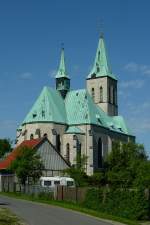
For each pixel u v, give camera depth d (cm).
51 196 6638
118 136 14650
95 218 4259
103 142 13700
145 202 4788
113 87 15762
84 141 13125
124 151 11456
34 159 8506
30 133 12825
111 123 14600
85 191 5647
